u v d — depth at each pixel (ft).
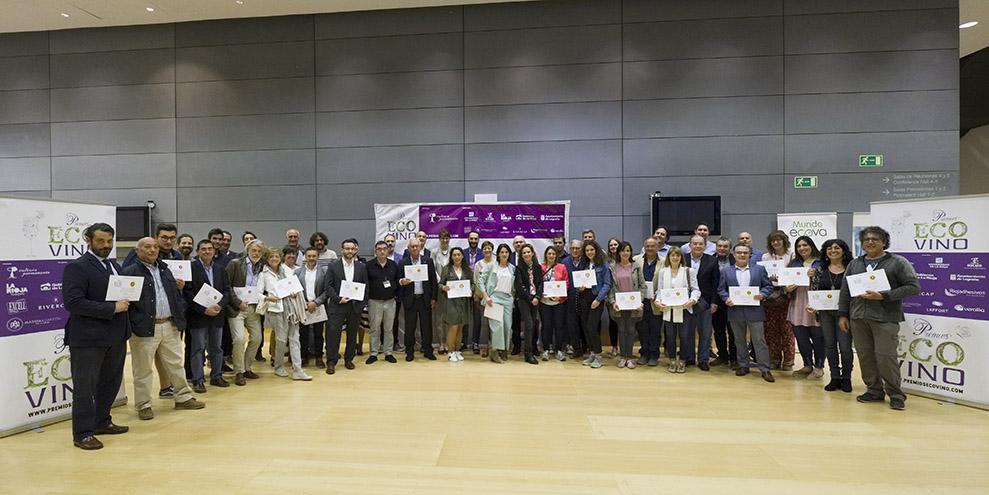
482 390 13.92
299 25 23.50
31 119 24.64
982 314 11.93
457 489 7.88
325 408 12.22
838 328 13.87
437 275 19.81
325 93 23.41
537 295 17.88
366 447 9.66
